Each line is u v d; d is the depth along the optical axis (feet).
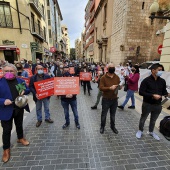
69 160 8.43
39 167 7.88
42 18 66.23
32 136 10.98
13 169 7.72
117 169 7.83
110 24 58.75
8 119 8.20
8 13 41.73
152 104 9.96
